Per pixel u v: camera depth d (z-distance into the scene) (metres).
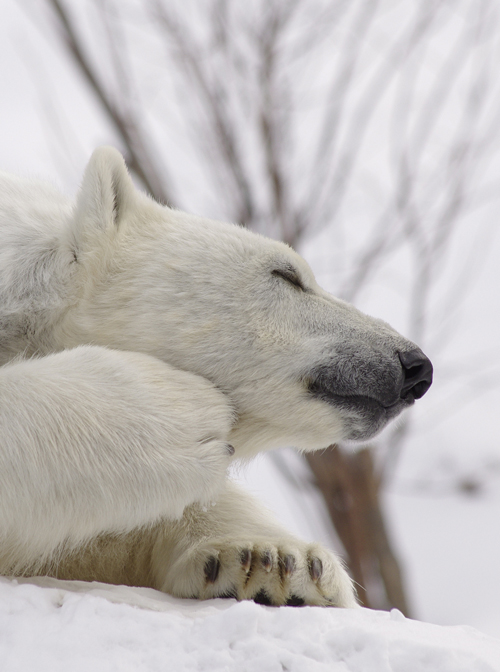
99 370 5.99
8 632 5.85
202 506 6.08
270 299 6.17
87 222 6.14
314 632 5.87
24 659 5.82
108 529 5.98
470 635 5.94
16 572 6.02
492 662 5.85
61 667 5.82
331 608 5.95
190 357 6.14
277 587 6.02
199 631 5.86
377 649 5.84
